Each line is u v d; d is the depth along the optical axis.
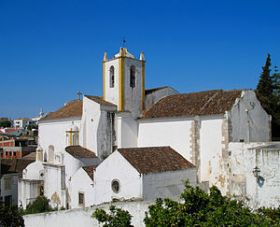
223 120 36.78
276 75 51.75
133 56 46.22
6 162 64.06
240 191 33.78
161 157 36.88
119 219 20.31
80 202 39.09
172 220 15.15
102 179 35.62
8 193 57.94
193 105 41.31
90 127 44.56
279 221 15.34
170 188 34.59
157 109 44.84
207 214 15.01
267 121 41.84
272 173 24.02
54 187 43.69
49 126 53.59
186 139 39.56
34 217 31.03
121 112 44.00
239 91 39.72
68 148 43.62
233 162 35.56
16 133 128.38
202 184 37.03
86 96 45.69
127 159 33.41
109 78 46.12
